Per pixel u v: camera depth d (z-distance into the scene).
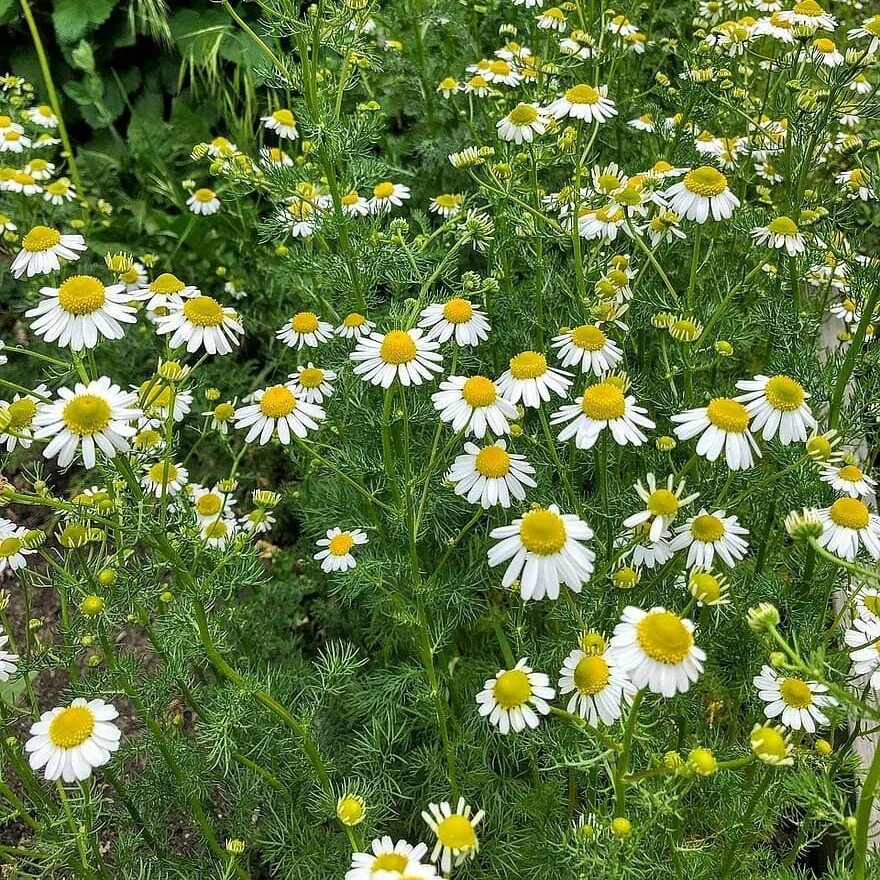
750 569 0.34
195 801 0.29
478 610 0.33
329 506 0.37
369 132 0.35
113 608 0.27
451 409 0.27
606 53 0.45
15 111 0.50
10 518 0.46
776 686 0.25
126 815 0.31
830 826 0.30
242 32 0.64
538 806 0.28
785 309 0.35
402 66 0.50
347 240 0.35
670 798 0.22
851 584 0.31
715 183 0.32
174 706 0.37
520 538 0.24
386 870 0.21
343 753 0.32
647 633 0.21
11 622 0.41
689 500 0.23
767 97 0.43
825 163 0.45
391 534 0.33
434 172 0.49
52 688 0.39
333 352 0.36
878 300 0.32
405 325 0.29
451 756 0.28
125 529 0.24
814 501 0.31
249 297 0.53
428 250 0.37
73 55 0.53
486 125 0.47
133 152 0.57
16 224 0.48
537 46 0.49
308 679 0.33
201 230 0.53
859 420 0.32
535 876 0.28
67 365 0.25
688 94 0.40
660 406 0.33
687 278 0.42
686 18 0.50
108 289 0.26
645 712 0.27
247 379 0.49
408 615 0.28
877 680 0.25
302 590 0.38
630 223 0.34
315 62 0.33
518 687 0.24
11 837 0.34
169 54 0.65
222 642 0.31
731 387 0.38
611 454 0.34
